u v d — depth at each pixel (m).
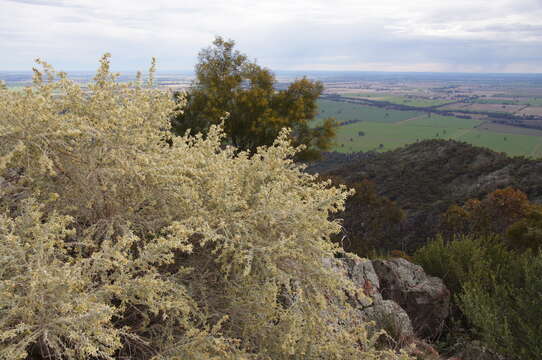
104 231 1.83
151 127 2.08
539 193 31.45
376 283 3.53
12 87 1.81
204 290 1.84
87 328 1.32
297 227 1.96
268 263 1.78
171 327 1.67
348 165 51.19
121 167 1.77
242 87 22.09
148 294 1.49
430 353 3.03
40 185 1.76
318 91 22.28
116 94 1.96
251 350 1.83
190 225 1.79
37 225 1.45
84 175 1.78
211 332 1.67
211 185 2.02
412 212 25.64
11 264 1.37
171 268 1.96
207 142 2.34
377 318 3.05
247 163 2.31
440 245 4.86
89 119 1.82
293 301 2.01
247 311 1.82
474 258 4.48
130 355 1.58
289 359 1.89
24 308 1.28
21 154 1.67
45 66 1.79
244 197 2.12
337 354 1.89
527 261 3.93
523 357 2.92
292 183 2.41
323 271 1.88
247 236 1.84
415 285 3.83
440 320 3.71
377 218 14.88
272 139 19.42
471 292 3.68
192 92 19.55
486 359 3.14
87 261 1.48
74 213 1.89
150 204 1.97
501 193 13.25
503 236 8.70
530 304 3.35
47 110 1.69
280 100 21.77
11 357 1.18
